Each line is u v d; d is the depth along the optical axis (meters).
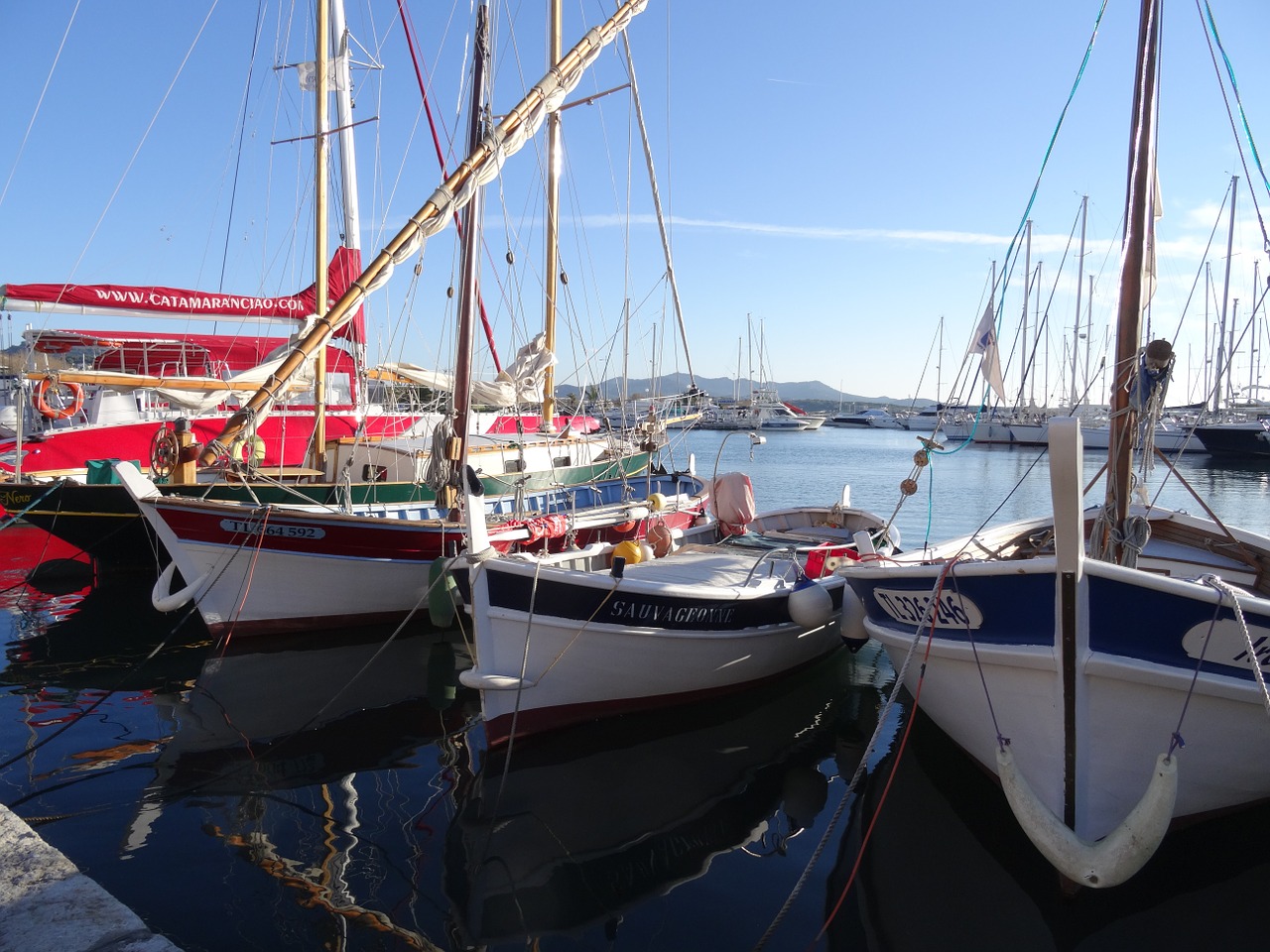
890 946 4.54
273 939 4.46
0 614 11.55
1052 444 4.59
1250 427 40.97
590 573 7.05
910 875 5.25
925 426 88.56
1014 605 5.16
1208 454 43.38
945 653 5.72
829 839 5.72
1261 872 5.22
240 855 5.33
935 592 5.52
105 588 13.09
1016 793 5.02
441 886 5.04
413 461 12.66
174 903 4.77
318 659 9.59
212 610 9.78
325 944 4.43
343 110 16.27
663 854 5.49
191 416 15.26
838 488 31.08
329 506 11.75
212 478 12.07
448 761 6.90
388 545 10.12
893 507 25.67
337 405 16.69
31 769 6.65
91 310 13.12
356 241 16.67
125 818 5.82
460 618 10.41
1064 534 4.70
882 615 6.65
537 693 7.00
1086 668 4.88
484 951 4.43
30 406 14.66
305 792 6.27
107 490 11.95
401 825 5.77
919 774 6.73
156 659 9.55
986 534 9.05
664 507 13.44
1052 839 4.86
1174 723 4.99
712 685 8.02
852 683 9.23
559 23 15.29
